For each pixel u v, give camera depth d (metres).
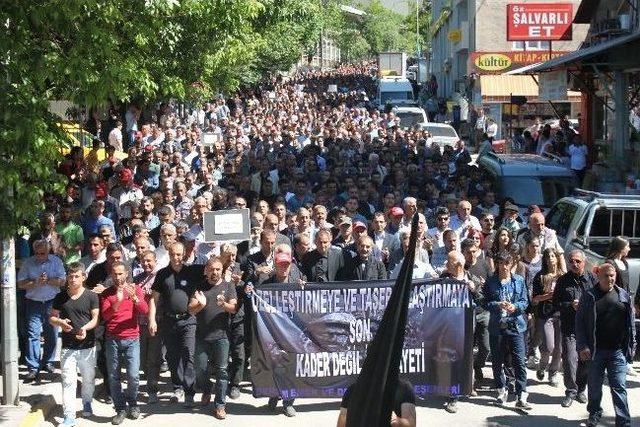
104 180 19.59
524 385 11.38
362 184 17.86
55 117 11.02
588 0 34.47
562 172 19.58
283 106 54.06
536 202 19.06
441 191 18.94
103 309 10.90
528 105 45.78
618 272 10.92
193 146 27.56
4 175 10.12
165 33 17.33
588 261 13.84
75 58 11.03
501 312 11.36
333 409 11.47
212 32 19.75
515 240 13.84
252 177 21.67
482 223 14.66
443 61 78.94
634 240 14.69
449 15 72.00
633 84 28.91
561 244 15.11
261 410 11.44
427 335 11.36
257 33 33.53
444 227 13.87
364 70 112.81
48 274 12.41
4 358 11.18
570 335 11.38
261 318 11.22
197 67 20.73
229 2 18.88
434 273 12.43
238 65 32.81
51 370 12.75
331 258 12.14
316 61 120.94
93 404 11.73
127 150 29.06
